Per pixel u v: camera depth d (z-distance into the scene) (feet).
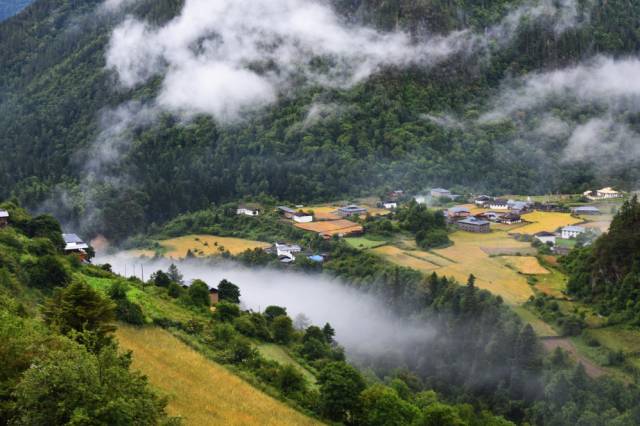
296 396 330.54
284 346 431.02
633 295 473.26
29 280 381.19
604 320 467.52
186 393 289.53
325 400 317.01
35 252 451.94
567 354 419.54
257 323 443.32
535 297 517.55
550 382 384.27
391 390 328.70
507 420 377.50
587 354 427.33
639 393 367.66
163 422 194.29
